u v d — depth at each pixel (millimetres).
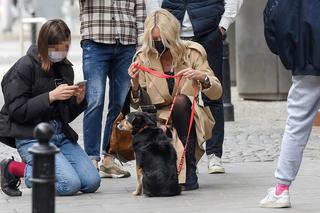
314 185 11945
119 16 12930
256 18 23406
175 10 12961
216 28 13047
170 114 11531
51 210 7367
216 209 10320
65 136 11719
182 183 11477
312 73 9594
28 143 11289
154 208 10453
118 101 13156
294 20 9625
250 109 22125
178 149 11492
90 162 11734
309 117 9953
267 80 23578
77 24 59656
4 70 30484
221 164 13211
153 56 11711
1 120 11391
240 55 23953
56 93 11141
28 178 11180
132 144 11320
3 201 11078
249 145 16172
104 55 12953
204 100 13125
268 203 10320
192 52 11906
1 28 60219
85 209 10484
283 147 10117
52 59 11266
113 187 12078
